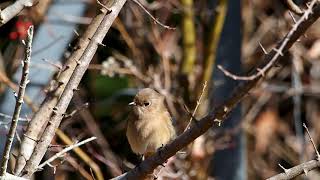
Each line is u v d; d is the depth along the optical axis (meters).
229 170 12.13
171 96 12.02
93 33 7.48
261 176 14.88
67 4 10.80
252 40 14.52
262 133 14.95
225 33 12.35
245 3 14.35
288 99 15.63
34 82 9.63
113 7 7.12
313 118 15.79
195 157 11.71
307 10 6.41
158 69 13.12
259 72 6.12
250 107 14.39
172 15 13.52
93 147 12.73
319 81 15.20
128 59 12.99
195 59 13.30
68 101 7.04
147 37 13.12
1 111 9.34
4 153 6.32
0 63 10.20
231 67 12.22
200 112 12.15
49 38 9.95
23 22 9.98
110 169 12.51
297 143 15.10
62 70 7.47
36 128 7.38
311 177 14.11
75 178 12.34
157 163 6.94
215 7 13.11
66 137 10.77
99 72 13.13
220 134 12.14
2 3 9.51
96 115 13.26
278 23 14.24
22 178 6.45
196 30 13.75
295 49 13.89
